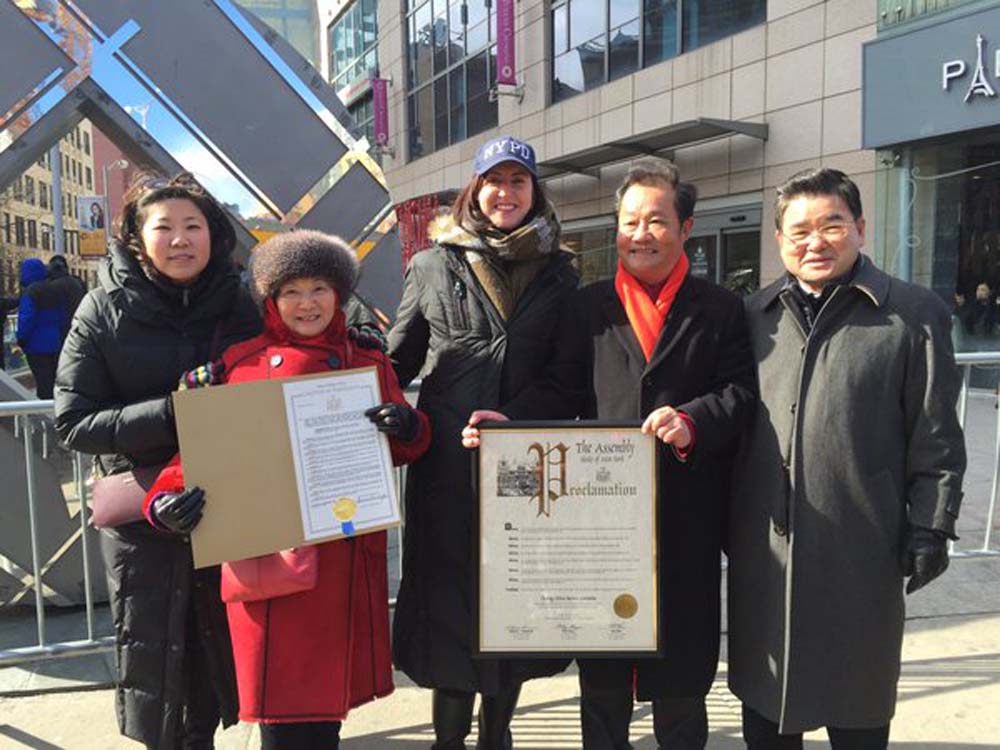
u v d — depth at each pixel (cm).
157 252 206
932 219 977
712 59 1296
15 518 361
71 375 208
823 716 204
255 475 198
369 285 468
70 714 291
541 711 297
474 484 211
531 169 227
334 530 203
